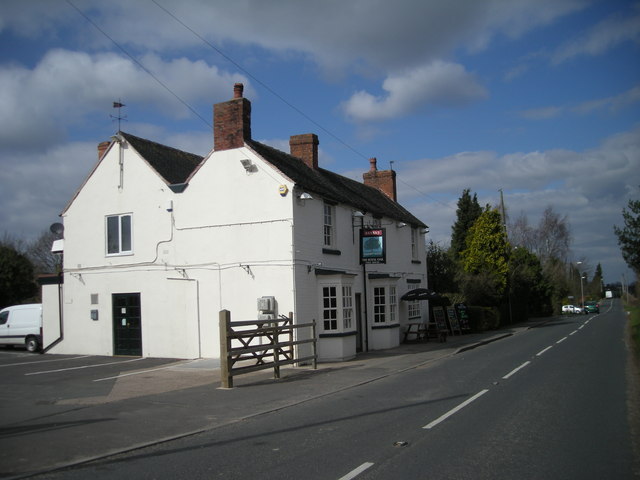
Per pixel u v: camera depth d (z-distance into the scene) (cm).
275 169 1862
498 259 3938
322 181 2256
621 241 2372
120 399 1176
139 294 2084
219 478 638
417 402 1112
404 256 2838
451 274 3672
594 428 868
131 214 2127
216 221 1953
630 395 1145
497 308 3766
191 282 1984
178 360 1917
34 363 1897
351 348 1995
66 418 986
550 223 7456
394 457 715
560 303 7162
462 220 5128
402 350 2267
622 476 635
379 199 2947
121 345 2109
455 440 800
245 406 1093
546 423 905
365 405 1093
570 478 629
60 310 2245
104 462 718
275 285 1839
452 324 3106
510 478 630
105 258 2166
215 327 1933
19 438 841
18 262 3469
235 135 1941
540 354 1986
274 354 1485
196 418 984
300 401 1147
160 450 775
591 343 2377
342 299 1958
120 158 2169
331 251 2059
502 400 1111
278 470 664
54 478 650
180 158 2389
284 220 1841
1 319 2419
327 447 770
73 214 2253
